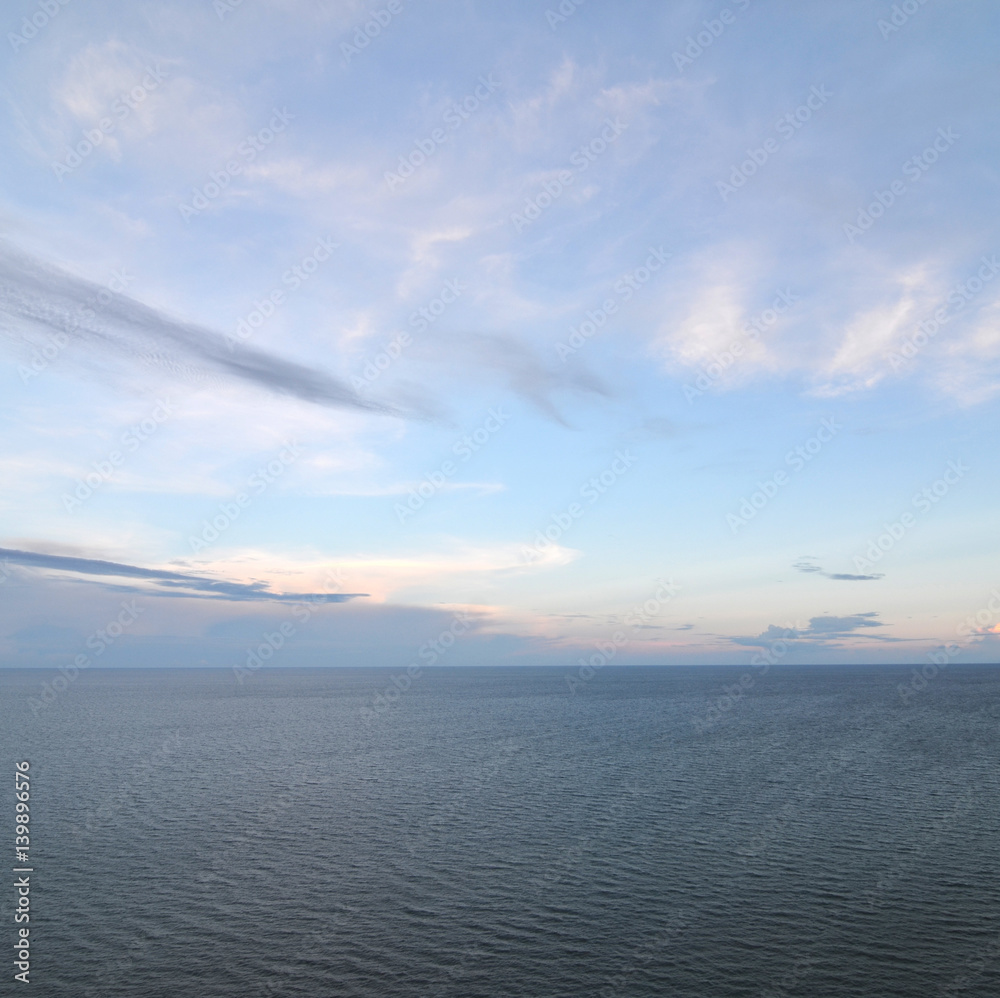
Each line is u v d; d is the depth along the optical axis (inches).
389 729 4461.1
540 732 4281.5
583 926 1346.0
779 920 1371.8
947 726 4471.0
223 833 1953.7
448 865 1689.2
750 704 6456.7
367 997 1087.6
